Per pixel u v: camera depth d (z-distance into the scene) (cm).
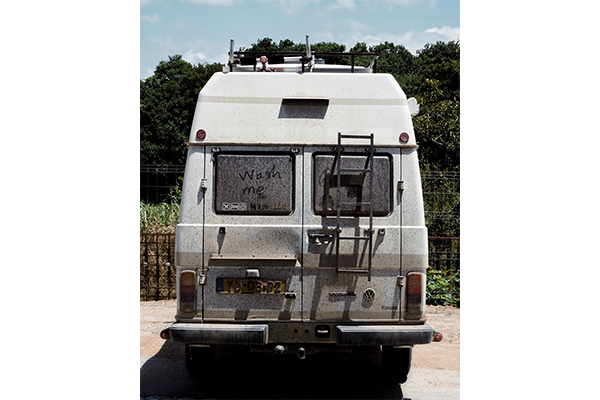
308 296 489
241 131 493
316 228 490
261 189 491
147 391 529
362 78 501
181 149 3950
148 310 890
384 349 554
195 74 4197
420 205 496
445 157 1466
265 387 545
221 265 489
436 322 822
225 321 489
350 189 492
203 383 555
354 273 487
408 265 492
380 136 496
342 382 565
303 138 493
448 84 4006
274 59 677
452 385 557
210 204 491
